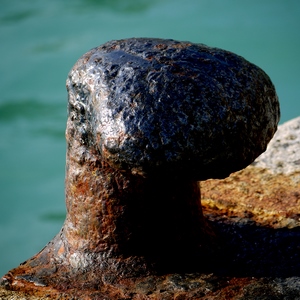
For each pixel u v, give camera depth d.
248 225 3.72
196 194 3.59
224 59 3.46
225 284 3.50
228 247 3.63
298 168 3.97
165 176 3.40
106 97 3.41
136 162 3.37
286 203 3.81
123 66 3.44
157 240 3.54
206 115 3.37
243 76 3.44
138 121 3.37
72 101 3.49
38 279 3.54
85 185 3.53
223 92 3.40
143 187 3.50
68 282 3.53
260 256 3.60
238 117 3.40
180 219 3.55
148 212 3.52
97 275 3.53
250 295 3.47
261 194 3.86
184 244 3.56
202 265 3.56
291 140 4.09
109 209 3.52
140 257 3.53
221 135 3.38
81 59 3.50
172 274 3.53
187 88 3.39
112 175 3.50
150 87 3.39
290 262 3.58
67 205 3.59
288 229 3.71
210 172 3.41
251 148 3.43
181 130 3.36
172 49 3.47
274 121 3.49
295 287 3.49
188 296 3.47
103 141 3.39
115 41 3.53
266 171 3.96
